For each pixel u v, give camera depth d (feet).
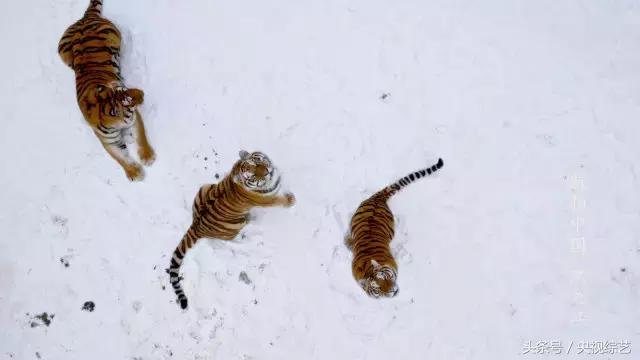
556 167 16.02
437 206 16.11
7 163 17.60
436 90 16.67
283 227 16.37
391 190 15.52
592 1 16.87
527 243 15.69
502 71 16.65
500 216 15.89
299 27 17.42
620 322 15.08
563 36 16.75
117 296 16.52
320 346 15.85
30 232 17.07
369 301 15.80
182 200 16.66
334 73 17.03
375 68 16.96
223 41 17.57
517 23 16.93
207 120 17.04
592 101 16.28
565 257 15.56
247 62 17.35
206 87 17.26
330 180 16.44
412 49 16.97
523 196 15.94
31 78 18.01
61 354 16.49
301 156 16.63
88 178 17.10
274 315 16.08
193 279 16.22
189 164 16.83
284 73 17.17
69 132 17.44
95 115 14.94
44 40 18.20
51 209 17.11
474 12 17.07
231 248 16.33
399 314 15.74
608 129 16.05
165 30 17.72
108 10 17.84
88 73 15.39
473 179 16.14
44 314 16.70
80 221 16.96
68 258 16.84
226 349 16.10
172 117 17.13
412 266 15.90
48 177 17.30
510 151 16.20
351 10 17.34
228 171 16.66
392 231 15.03
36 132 17.63
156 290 16.39
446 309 15.65
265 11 17.63
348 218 16.17
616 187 15.72
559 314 15.33
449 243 15.93
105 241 16.79
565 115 16.26
